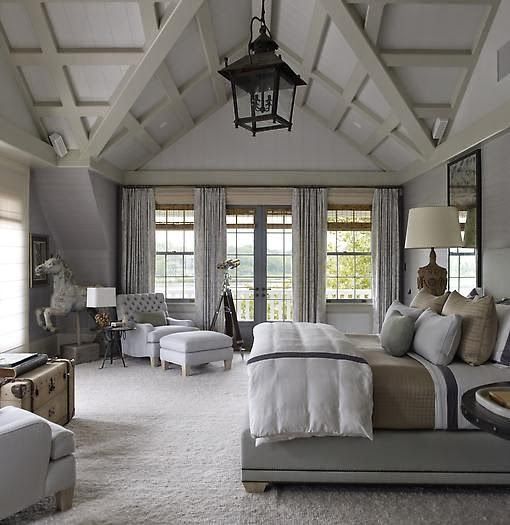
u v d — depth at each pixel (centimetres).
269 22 623
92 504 297
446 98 570
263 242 825
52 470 282
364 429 302
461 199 572
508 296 476
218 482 326
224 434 413
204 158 807
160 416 461
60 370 425
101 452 374
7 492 260
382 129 668
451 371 324
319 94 710
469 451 311
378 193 802
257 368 318
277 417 304
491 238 510
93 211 712
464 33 502
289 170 806
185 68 628
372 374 320
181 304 819
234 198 814
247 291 827
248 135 808
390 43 514
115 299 690
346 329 821
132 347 701
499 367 329
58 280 682
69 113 595
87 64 539
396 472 312
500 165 493
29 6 479
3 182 590
